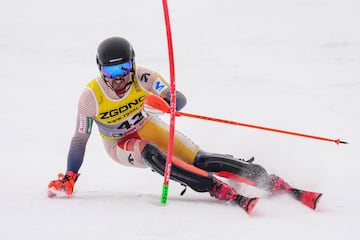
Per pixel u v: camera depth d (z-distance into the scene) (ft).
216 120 46.78
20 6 306.96
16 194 49.52
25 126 92.84
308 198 45.01
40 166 65.72
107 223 39.19
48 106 112.47
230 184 52.21
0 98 120.16
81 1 322.34
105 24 234.38
